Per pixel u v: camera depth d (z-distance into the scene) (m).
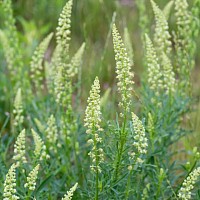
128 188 5.20
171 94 6.37
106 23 10.76
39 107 7.41
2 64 8.93
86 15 10.88
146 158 5.79
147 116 6.14
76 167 6.41
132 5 11.40
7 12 7.66
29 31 9.23
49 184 5.89
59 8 9.99
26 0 11.05
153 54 6.23
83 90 8.41
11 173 4.68
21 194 5.52
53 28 10.56
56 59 6.93
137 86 9.56
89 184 5.88
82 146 6.60
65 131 6.41
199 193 5.52
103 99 6.78
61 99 6.55
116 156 5.08
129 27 10.70
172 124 6.46
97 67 9.27
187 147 6.80
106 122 5.26
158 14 6.47
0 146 6.36
